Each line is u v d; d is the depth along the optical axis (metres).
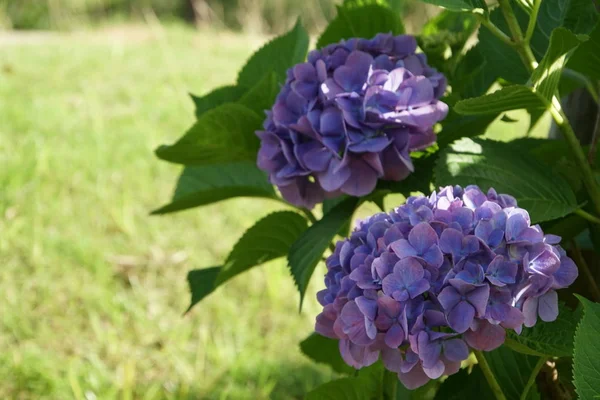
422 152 1.09
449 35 1.14
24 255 2.30
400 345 0.88
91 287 2.16
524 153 1.01
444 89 1.03
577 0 1.05
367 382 1.09
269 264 2.26
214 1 7.76
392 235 0.89
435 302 0.86
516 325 0.85
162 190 2.85
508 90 0.93
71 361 1.83
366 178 1.00
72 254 2.32
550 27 1.07
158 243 2.46
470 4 0.97
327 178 1.00
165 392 1.76
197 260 2.35
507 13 0.98
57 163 3.01
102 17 7.55
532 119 1.18
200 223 2.59
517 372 1.08
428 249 0.87
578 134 1.21
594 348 0.86
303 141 1.01
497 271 0.86
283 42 1.23
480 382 1.08
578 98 1.20
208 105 1.21
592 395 0.85
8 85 4.20
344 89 1.00
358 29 1.19
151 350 1.92
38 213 2.57
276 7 7.49
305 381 1.78
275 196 1.20
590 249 1.19
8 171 2.82
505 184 0.99
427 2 0.96
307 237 1.04
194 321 2.05
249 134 1.09
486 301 0.85
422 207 0.89
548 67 0.94
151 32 6.82
